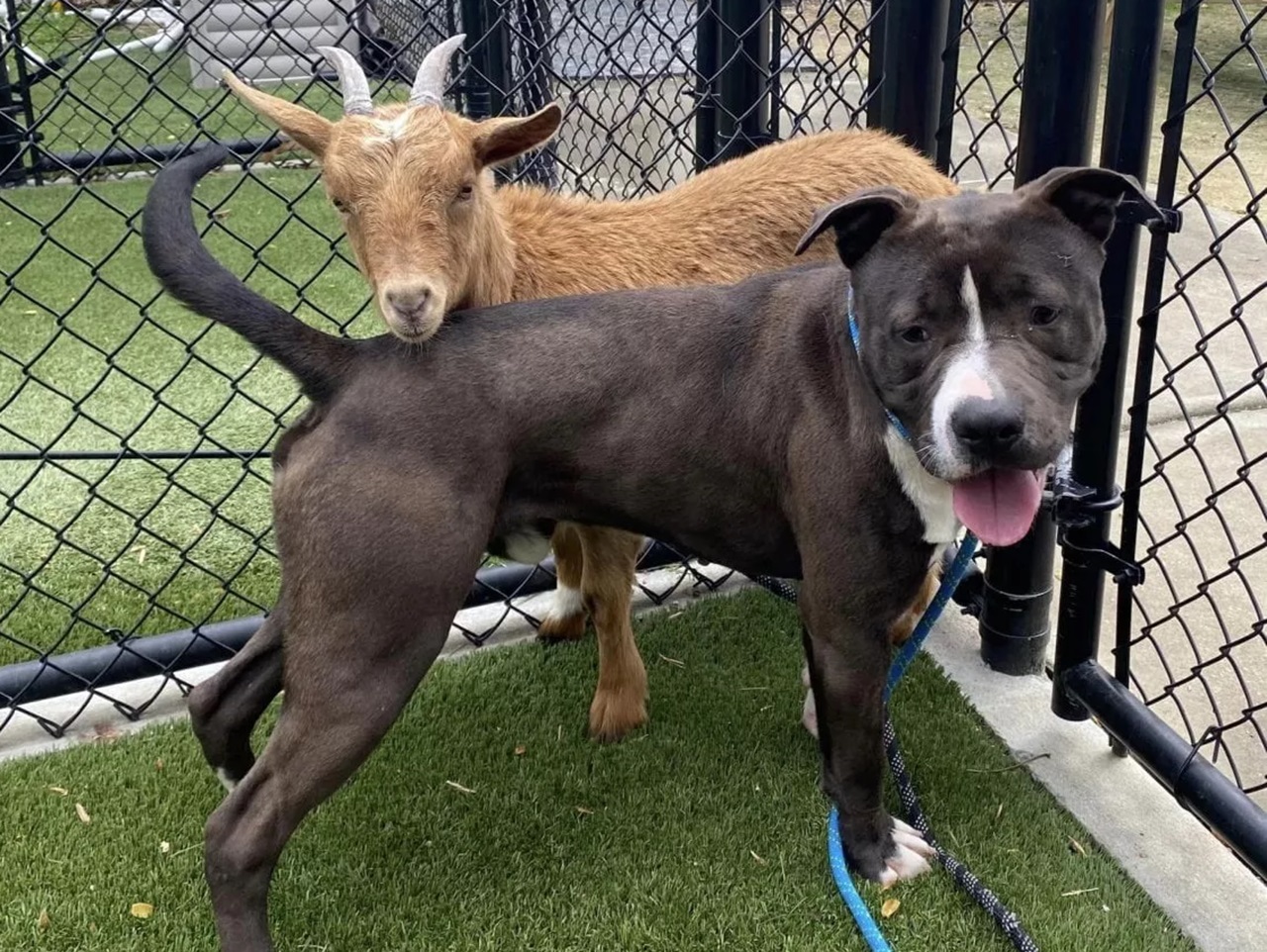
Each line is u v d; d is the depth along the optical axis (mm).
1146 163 2361
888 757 2631
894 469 2061
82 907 2375
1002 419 1771
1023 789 2672
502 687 3080
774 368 2207
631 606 3098
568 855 2518
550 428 2186
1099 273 2000
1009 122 7746
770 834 2547
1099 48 2439
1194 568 3584
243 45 8312
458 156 2504
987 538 1919
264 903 2154
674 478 2262
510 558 2471
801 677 3076
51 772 2750
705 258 3043
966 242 1885
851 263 2057
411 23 7031
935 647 3162
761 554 2379
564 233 2961
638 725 2900
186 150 3371
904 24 3209
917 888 2377
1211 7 8203
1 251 6160
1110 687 2684
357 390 2131
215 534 3803
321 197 7082
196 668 3127
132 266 6027
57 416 4527
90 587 3512
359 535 2029
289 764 2080
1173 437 4379
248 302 2152
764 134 3982
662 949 2271
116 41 10047
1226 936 2281
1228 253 6168
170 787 2703
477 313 2299
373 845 2553
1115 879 2408
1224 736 2895
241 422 4535
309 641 2066
